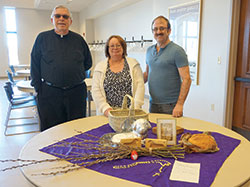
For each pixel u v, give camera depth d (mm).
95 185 888
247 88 3123
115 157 1066
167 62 2006
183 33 4008
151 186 872
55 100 2264
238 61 3227
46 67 2207
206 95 3650
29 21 9758
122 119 1405
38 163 1077
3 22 9453
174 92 2072
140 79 1920
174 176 936
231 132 1463
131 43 5758
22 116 4488
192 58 3844
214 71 3453
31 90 3312
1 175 2275
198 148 1127
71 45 2275
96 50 8469
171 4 4262
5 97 6203
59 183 909
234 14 3072
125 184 889
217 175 946
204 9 3508
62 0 7574
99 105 1860
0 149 2939
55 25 2160
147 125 1305
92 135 1415
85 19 9266
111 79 1864
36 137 1413
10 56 9844
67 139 1364
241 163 1046
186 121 1703
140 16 5816
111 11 7328
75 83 2299
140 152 1108
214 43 3398
